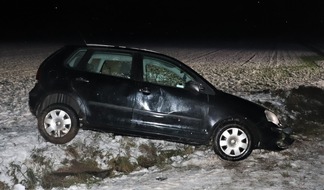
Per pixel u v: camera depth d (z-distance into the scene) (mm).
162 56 7512
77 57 7480
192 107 7266
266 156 7648
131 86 7277
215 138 7312
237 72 21094
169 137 7312
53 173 6656
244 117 7273
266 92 13078
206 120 7281
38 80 7438
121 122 7254
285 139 7629
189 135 7309
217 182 6383
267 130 7371
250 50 41312
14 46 34875
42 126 7160
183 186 6227
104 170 6988
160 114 7234
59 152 7016
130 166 7125
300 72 21516
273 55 34938
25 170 6477
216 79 17812
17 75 17797
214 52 37000
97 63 7449
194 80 7426
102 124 7270
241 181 6422
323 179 6520
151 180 6527
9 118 9461
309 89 12812
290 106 11023
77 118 7219
